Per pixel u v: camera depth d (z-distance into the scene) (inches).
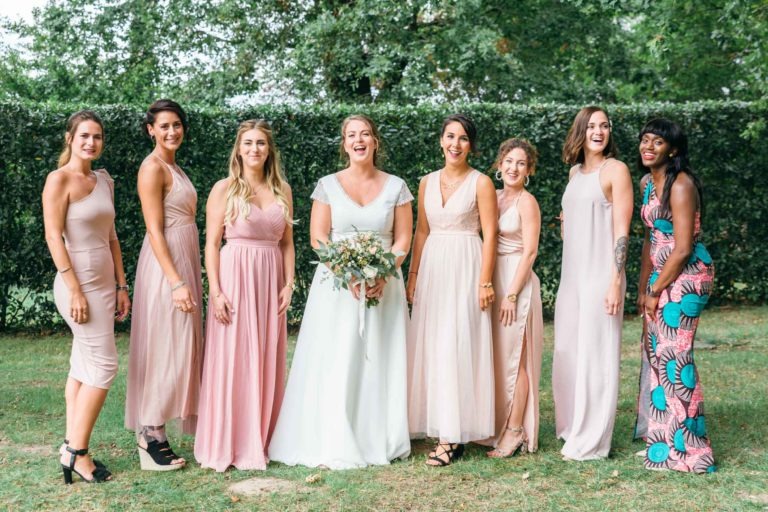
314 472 155.9
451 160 168.6
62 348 296.0
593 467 159.2
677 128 159.0
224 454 158.6
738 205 388.2
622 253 165.2
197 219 324.8
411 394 172.1
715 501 139.3
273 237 166.7
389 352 168.7
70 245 148.9
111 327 153.1
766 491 144.2
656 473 155.3
